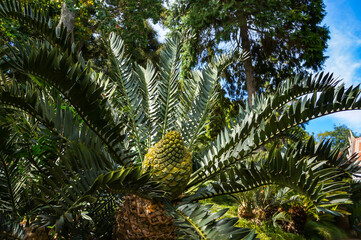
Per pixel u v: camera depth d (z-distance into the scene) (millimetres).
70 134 1626
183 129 2686
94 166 1335
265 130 1815
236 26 9062
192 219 1290
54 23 1983
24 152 1724
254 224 3432
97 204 2049
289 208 3754
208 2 9219
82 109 1604
